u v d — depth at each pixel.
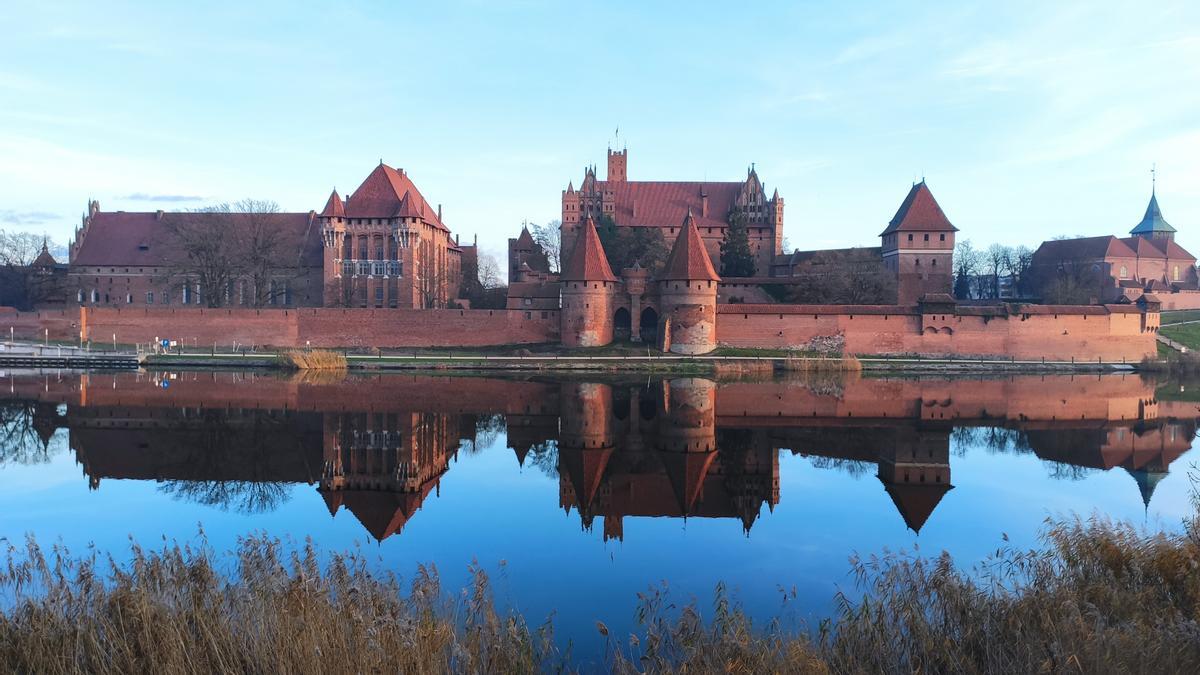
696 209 109.12
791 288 88.88
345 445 31.88
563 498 23.80
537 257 115.19
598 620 13.84
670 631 12.85
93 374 61.50
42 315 79.25
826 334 73.38
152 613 11.92
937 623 12.99
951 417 40.84
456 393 49.50
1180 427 38.03
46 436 33.44
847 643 12.42
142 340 79.31
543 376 61.44
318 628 11.42
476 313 77.81
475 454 30.45
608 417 39.88
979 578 15.88
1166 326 94.06
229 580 14.05
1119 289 106.19
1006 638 12.42
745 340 73.50
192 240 91.44
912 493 24.55
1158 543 15.16
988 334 73.50
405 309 78.19
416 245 92.38
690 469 28.11
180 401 44.50
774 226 107.00
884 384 57.31
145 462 28.52
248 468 27.61
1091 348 73.75
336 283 92.25
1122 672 10.80
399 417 39.22
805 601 15.52
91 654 11.38
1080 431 36.72
